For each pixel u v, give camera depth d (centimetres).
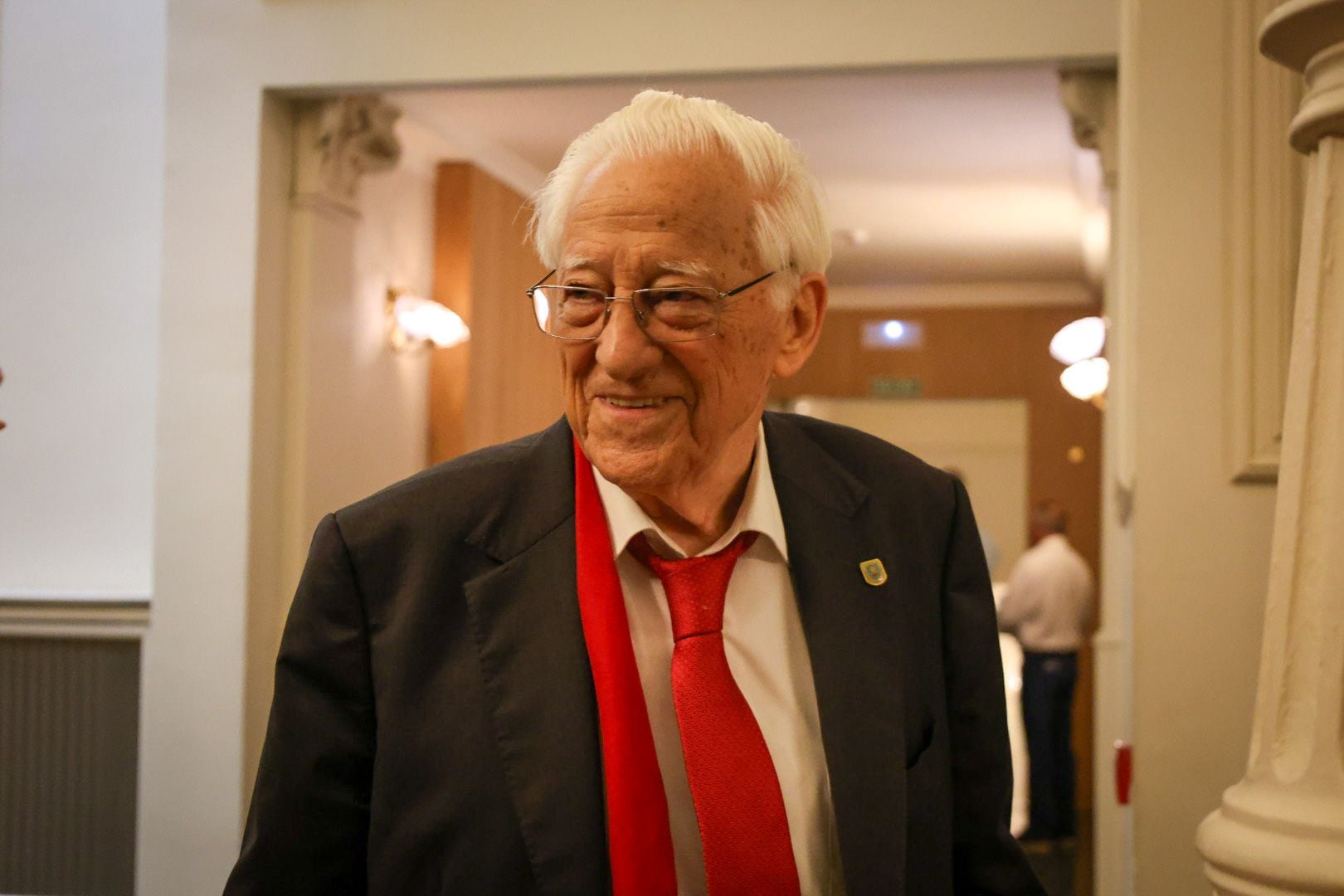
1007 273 840
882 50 333
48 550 397
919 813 120
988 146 541
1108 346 344
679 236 104
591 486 120
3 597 373
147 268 397
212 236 367
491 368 568
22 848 377
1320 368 100
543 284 114
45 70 405
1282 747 100
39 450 399
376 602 115
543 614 113
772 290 112
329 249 409
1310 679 99
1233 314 230
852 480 130
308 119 389
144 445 394
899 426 912
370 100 405
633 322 104
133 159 399
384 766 111
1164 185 233
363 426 456
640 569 120
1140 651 230
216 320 366
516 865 107
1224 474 229
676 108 109
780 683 120
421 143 509
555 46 348
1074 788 611
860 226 704
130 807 372
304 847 112
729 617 120
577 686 110
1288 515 101
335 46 361
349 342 439
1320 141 102
